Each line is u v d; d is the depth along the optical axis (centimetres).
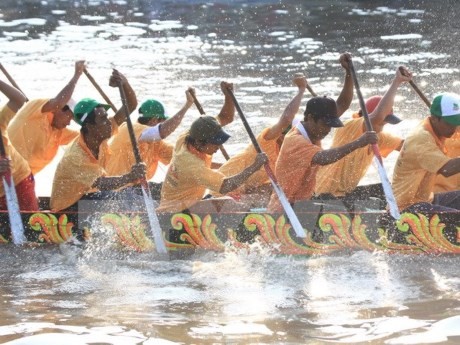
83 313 1106
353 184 1417
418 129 1302
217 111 2166
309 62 2862
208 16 3884
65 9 4106
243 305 1129
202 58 2961
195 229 1329
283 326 1048
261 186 1430
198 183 1297
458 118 1266
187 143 1304
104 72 2705
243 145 1877
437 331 1012
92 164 1335
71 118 1462
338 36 3338
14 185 1380
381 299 1133
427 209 1295
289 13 3900
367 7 3981
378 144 1446
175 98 2328
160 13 3978
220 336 1020
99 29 3578
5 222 1382
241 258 1315
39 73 2672
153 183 1494
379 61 2833
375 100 1460
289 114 1389
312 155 1277
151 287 1211
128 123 1378
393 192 1333
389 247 1288
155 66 2816
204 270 1277
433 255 1277
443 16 3703
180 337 1019
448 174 1268
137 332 1034
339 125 1270
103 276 1265
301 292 1172
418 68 2708
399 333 1012
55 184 1355
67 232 1363
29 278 1262
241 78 2625
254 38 3344
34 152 1452
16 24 3691
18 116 1448
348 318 1069
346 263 1279
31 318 1089
